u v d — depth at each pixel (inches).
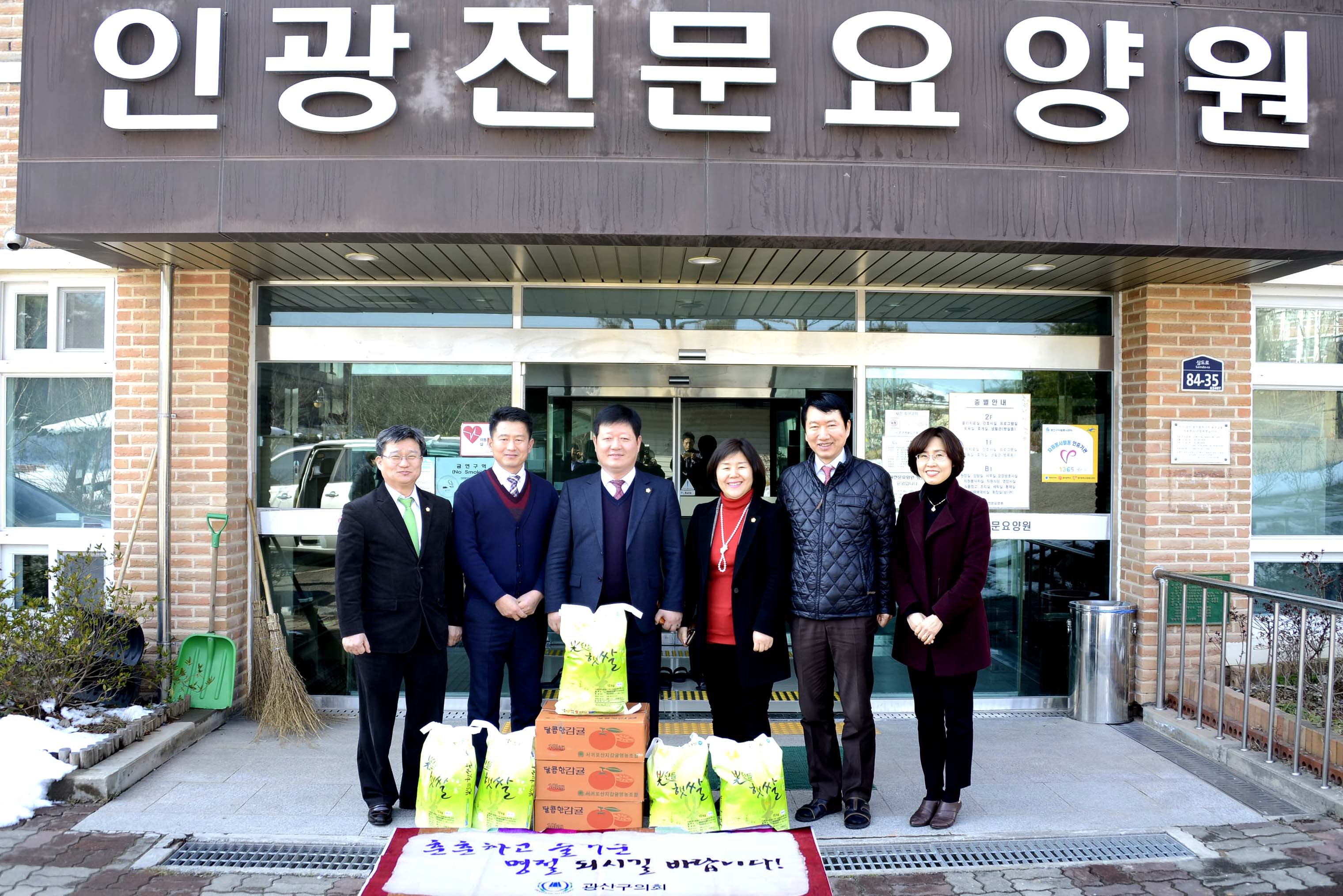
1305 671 205.3
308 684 223.8
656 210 168.4
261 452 224.7
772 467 239.9
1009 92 172.4
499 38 166.2
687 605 163.5
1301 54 175.5
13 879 133.3
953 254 186.1
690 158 168.7
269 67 165.9
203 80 165.6
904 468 229.3
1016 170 172.2
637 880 130.6
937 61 169.8
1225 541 218.4
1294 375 227.0
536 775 144.6
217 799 163.8
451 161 167.3
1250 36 175.0
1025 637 231.6
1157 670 217.3
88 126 167.9
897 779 179.5
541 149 168.1
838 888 135.3
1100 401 232.8
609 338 224.5
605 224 167.9
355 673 216.8
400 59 167.9
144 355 211.5
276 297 225.0
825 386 229.9
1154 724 211.9
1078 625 220.5
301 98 166.1
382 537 152.3
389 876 130.9
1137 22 174.7
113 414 217.3
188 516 209.0
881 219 170.7
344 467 225.1
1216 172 175.5
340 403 225.3
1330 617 162.9
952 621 152.7
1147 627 217.3
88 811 157.4
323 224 167.2
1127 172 173.8
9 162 213.6
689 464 239.6
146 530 210.1
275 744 194.4
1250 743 189.5
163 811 157.8
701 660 161.0
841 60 169.0
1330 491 231.3
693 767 145.6
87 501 221.5
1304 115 174.7
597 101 168.4
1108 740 203.6
